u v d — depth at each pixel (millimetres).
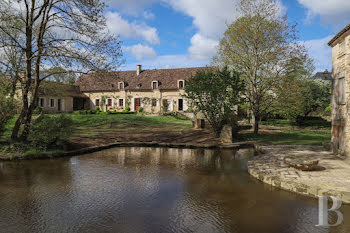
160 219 5027
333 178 7160
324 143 13102
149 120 26672
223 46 20156
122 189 6926
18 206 5625
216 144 15328
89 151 12828
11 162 10086
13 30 15398
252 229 4617
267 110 21594
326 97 31438
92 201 5973
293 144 15055
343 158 10086
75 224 4758
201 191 6797
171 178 8102
